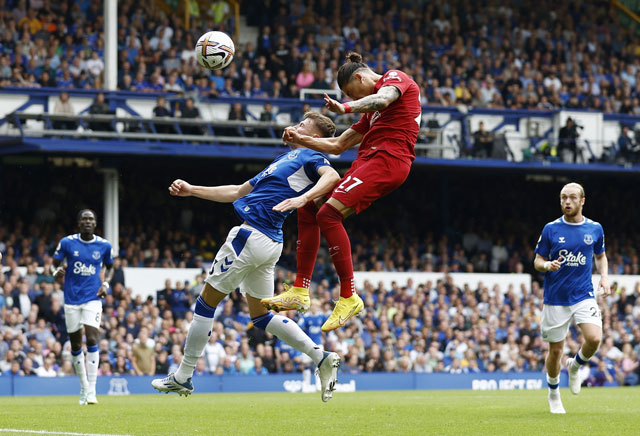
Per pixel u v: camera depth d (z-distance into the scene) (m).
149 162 26.47
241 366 20.12
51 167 25.73
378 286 23.70
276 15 29.03
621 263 28.53
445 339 22.48
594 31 31.89
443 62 28.97
